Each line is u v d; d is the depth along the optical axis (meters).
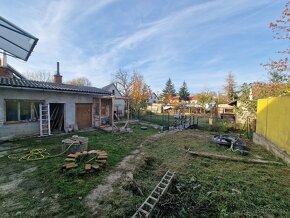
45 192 4.38
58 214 3.55
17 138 10.06
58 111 13.16
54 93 11.88
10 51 9.34
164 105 40.88
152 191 4.38
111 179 5.16
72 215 3.53
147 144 9.81
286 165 6.86
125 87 42.03
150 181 5.33
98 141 10.02
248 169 6.50
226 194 4.44
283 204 4.17
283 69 9.98
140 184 4.92
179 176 5.66
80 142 7.59
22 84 10.01
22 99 10.34
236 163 7.19
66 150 7.44
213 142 10.51
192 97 64.12
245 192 4.71
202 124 18.78
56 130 12.73
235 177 5.72
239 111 16.94
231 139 9.75
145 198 4.25
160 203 3.97
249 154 8.47
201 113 37.66
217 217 3.76
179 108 36.59
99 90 15.88
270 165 6.96
